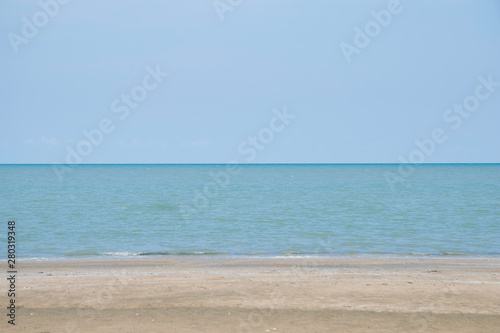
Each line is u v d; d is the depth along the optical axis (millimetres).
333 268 19734
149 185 98062
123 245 27641
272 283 15742
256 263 21125
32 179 126938
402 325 11680
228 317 12188
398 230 33781
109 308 12891
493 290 14695
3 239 29938
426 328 11500
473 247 26469
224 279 16516
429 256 23422
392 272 18688
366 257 23000
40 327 11438
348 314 12430
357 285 15352
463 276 17422
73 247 26891
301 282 15906
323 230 33938
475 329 11422
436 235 31203
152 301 13555
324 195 70000
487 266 20359
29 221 39375
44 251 25500
